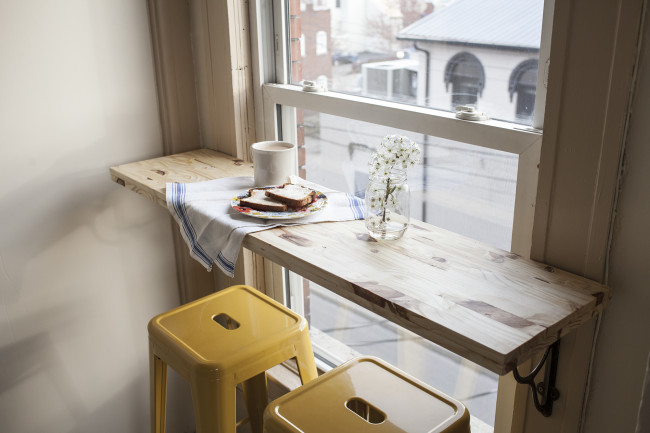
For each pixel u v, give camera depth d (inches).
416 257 50.4
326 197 61.8
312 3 67.9
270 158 63.7
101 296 81.6
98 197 77.5
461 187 58.0
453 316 41.2
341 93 67.4
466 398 67.6
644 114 41.4
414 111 58.4
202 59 77.8
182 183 67.1
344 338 79.8
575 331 47.6
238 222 56.8
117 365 86.0
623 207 43.9
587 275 46.8
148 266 84.7
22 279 74.7
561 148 45.9
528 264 49.2
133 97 76.7
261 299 67.1
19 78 68.0
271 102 74.5
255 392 69.1
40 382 79.8
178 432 95.2
